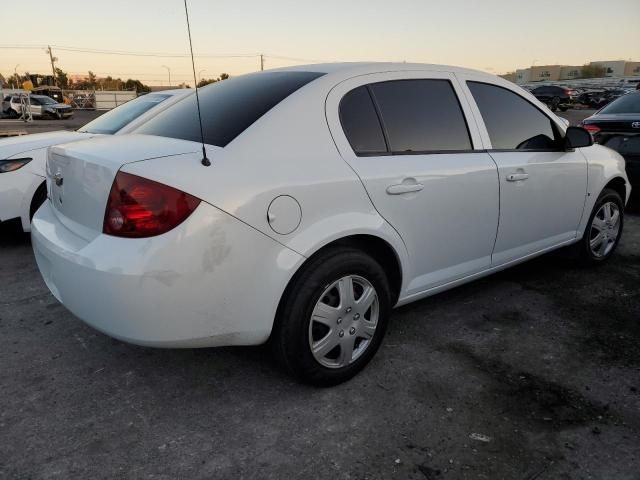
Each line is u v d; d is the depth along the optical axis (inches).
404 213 99.8
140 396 93.0
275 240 81.8
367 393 94.5
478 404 91.7
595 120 245.6
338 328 92.7
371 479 74.1
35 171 173.8
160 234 74.9
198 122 96.4
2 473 74.1
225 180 78.5
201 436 82.6
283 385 96.7
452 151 111.1
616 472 76.3
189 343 80.2
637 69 4404.5
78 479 73.4
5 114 1201.4
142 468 75.7
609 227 163.0
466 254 117.0
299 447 80.4
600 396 94.9
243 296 80.7
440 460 77.9
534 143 131.2
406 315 127.7
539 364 105.7
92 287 77.5
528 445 81.4
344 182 89.8
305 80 99.5
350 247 93.3
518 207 125.0
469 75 120.8
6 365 102.6
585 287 147.7
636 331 121.3
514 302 136.5
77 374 99.8
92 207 82.1
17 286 143.6
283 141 87.7
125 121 213.5
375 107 101.5
